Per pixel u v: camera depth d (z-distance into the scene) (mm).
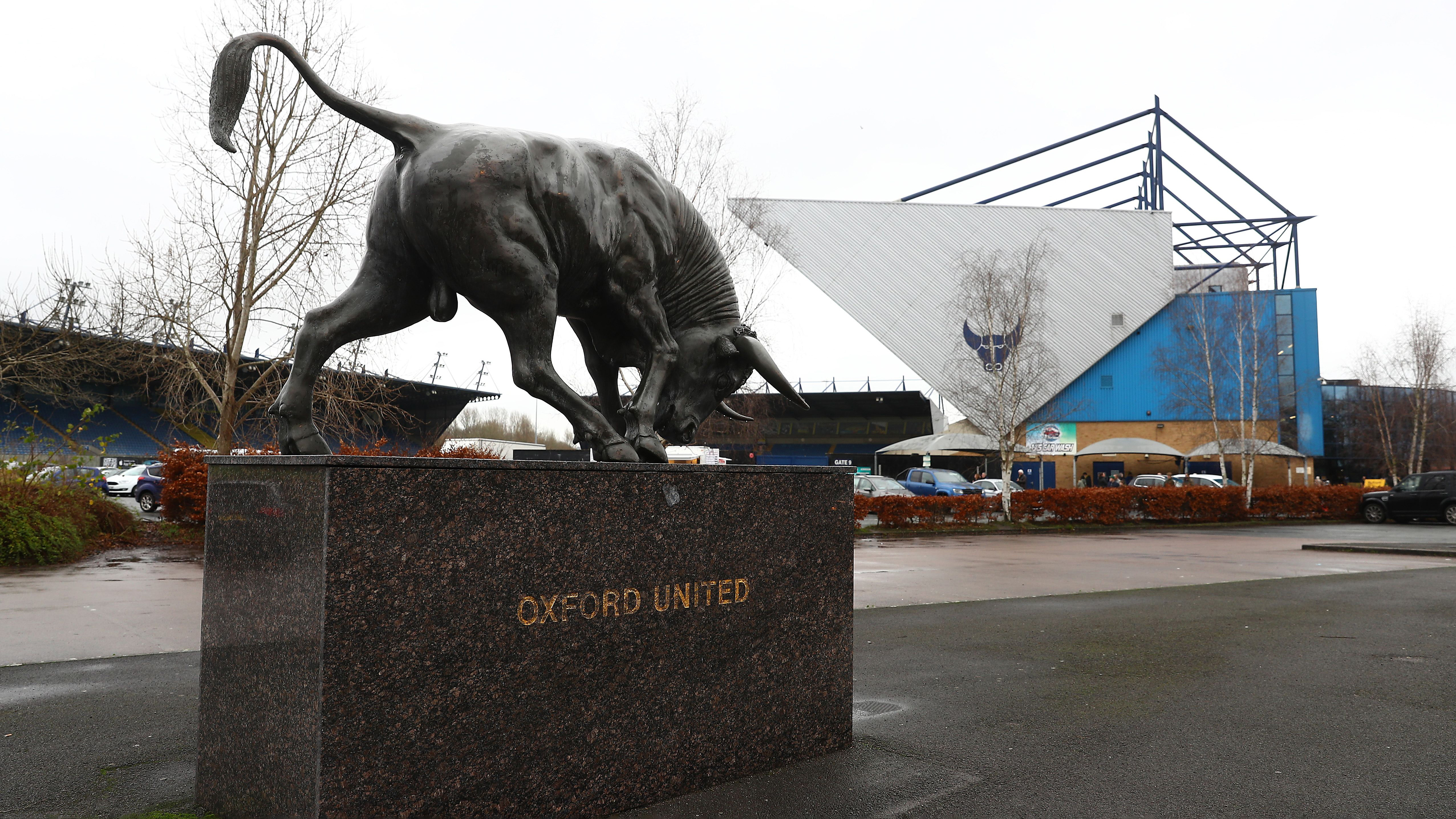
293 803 2430
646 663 3072
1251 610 8508
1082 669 5645
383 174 3145
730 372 3902
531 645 2752
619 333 3744
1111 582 11383
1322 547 17094
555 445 64688
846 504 3867
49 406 33719
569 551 2852
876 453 39844
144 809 3053
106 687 4965
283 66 17047
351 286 3230
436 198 2920
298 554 2451
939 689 5051
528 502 2756
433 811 2514
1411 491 27766
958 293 39062
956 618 7996
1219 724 4305
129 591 9375
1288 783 3459
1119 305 42469
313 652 2354
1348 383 50844
